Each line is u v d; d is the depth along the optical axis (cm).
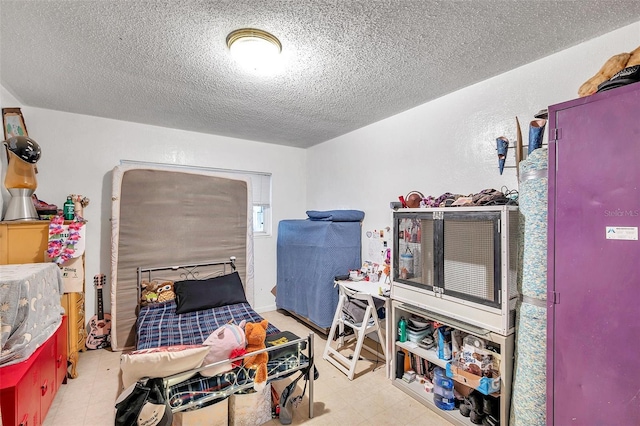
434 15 150
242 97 254
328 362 272
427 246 223
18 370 154
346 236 329
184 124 330
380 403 211
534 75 195
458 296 193
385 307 261
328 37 168
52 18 151
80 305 279
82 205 286
